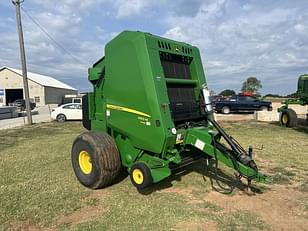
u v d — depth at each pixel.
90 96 6.46
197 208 4.75
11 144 10.98
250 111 27.09
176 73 5.79
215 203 4.96
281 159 8.00
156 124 4.96
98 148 5.43
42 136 13.23
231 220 4.34
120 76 5.42
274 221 4.35
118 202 5.00
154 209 4.71
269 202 5.02
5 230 4.14
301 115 24.66
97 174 5.44
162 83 5.08
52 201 5.08
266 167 7.20
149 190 5.53
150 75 4.98
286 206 4.87
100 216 4.51
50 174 6.71
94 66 6.34
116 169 5.59
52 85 60.69
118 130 5.64
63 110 21.89
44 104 55.56
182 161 5.50
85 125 6.80
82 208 4.82
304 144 10.31
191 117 5.86
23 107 41.88
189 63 6.22
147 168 4.97
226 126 16.36
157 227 4.14
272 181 6.07
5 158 8.44
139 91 5.14
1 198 5.23
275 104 34.25
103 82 6.00
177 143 5.21
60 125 18.66
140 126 5.21
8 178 6.43
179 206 4.82
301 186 5.83
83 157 5.82
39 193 5.46
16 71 55.50
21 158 8.41
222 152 5.14
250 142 10.71
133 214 4.54
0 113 27.06
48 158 8.39
